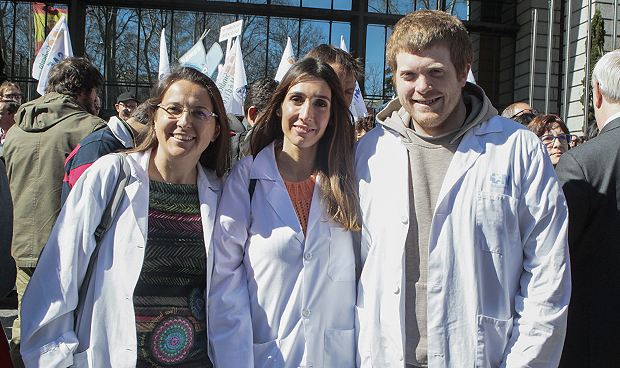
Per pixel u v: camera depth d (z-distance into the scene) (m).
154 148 1.96
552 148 3.10
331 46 2.69
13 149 3.00
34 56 10.03
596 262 1.92
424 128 1.92
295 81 1.96
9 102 4.89
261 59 10.58
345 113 2.04
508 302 1.72
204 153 2.10
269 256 1.89
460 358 1.70
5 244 1.92
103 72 10.11
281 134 2.18
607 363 1.89
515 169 1.75
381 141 2.02
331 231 1.96
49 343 1.64
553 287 1.64
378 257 1.87
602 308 1.90
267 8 10.43
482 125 1.87
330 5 10.70
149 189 1.84
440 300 1.73
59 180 2.93
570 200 1.91
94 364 1.67
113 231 1.75
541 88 10.54
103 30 10.09
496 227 1.71
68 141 2.94
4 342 1.51
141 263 1.73
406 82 1.82
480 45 11.16
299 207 2.00
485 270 1.72
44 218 2.91
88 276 1.73
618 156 1.89
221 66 5.06
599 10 9.23
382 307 1.83
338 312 1.93
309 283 1.88
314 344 1.86
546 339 1.62
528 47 10.67
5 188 1.95
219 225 1.93
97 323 1.70
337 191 1.95
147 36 10.20
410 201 1.87
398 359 1.76
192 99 1.82
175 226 1.85
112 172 1.81
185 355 1.78
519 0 11.09
